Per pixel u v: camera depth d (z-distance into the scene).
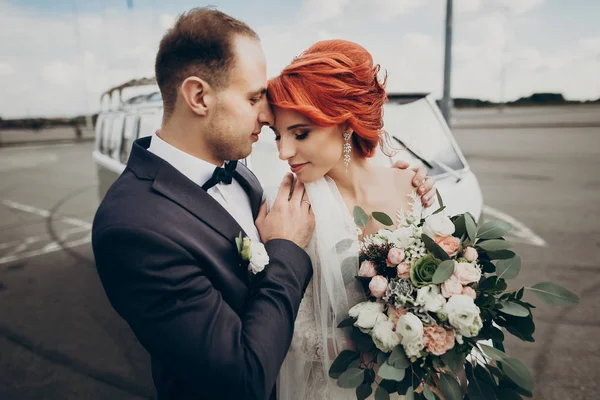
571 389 2.50
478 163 10.59
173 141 1.16
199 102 1.09
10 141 24.25
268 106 1.21
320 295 1.27
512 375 1.07
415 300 1.11
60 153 18.05
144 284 0.98
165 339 0.97
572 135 15.89
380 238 1.23
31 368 2.95
